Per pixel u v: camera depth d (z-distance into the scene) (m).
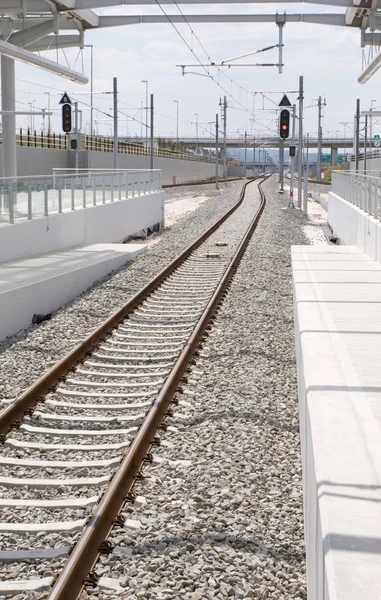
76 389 9.42
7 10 24.31
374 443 4.73
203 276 18.75
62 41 29.95
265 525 5.73
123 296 16.06
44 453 7.33
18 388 9.35
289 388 9.48
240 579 4.89
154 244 26.81
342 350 7.64
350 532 3.49
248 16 27.89
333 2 25.80
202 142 133.62
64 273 15.41
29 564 5.17
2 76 27.66
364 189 20.47
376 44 28.19
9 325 12.65
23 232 17.97
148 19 28.98
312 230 35.38
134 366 10.41
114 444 7.42
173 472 6.70
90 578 4.86
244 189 73.19
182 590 4.75
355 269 15.02
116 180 27.00
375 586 3.03
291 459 7.18
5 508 6.08
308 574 4.71
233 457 7.07
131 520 5.68
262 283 17.64
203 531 5.57
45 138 56.78
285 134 36.44
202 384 9.48
